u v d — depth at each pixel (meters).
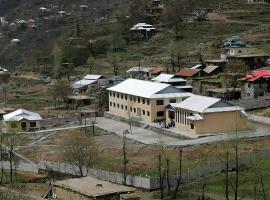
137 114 124.38
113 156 95.12
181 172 77.19
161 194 72.44
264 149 87.62
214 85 142.50
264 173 77.75
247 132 101.94
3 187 72.44
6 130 125.38
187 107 107.81
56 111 146.38
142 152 95.50
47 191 72.81
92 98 153.75
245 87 132.12
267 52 172.50
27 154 104.06
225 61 158.62
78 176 85.81
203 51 186.38
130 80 135.12
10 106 161.12
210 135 103.44
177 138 104.50
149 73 168.88
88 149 90.12
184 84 140.50
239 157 82.81
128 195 64.12
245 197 69.94
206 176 78.56
